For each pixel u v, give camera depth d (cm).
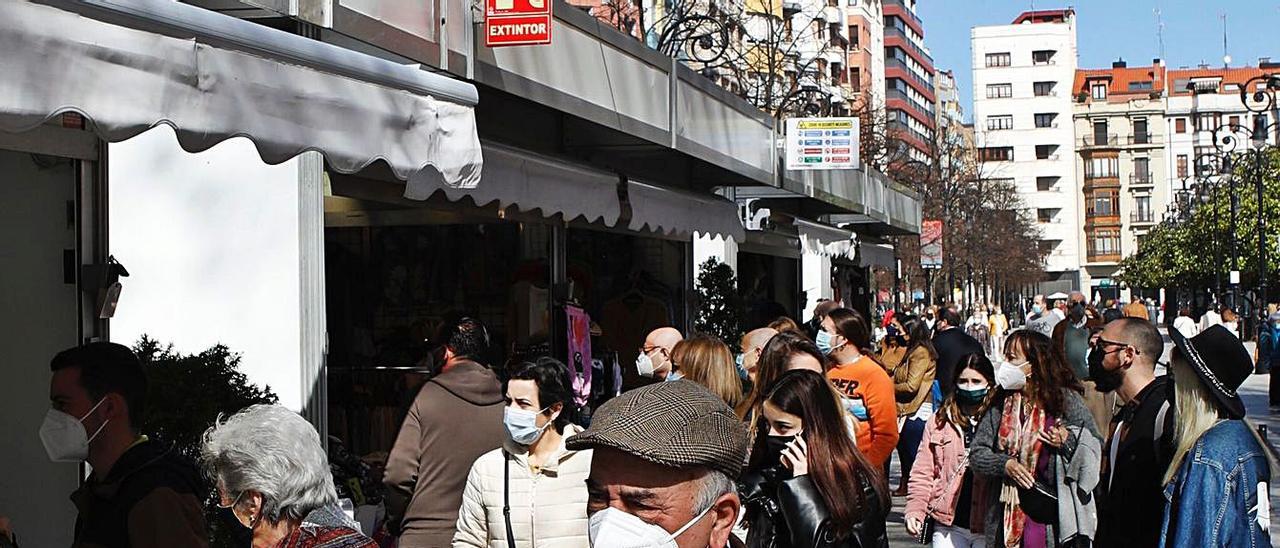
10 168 766
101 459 419
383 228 1127
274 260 823
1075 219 13350
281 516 365
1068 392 732
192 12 450
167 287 825
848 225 2964
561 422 552
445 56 834
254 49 473
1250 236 7456
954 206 6162
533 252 1250
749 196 1969
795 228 2411
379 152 537
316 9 700
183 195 825
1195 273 8188
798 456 479
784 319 1018
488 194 927
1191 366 537
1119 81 13538
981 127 13412
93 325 768
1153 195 13238
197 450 657
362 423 1085
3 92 383
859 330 853
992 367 772
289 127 488
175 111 439
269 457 362
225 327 825
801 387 488
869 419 822
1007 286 8369
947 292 6575
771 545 478
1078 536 725
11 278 770
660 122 1223
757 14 3212
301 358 817
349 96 521
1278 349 2631
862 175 2286
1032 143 13362
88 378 416
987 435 745
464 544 560
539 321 1230
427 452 623
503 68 920
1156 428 573
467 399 630
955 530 772
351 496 813
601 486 274
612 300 1549
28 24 391
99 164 773
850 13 8981
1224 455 527
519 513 547
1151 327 601
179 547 402
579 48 1055
